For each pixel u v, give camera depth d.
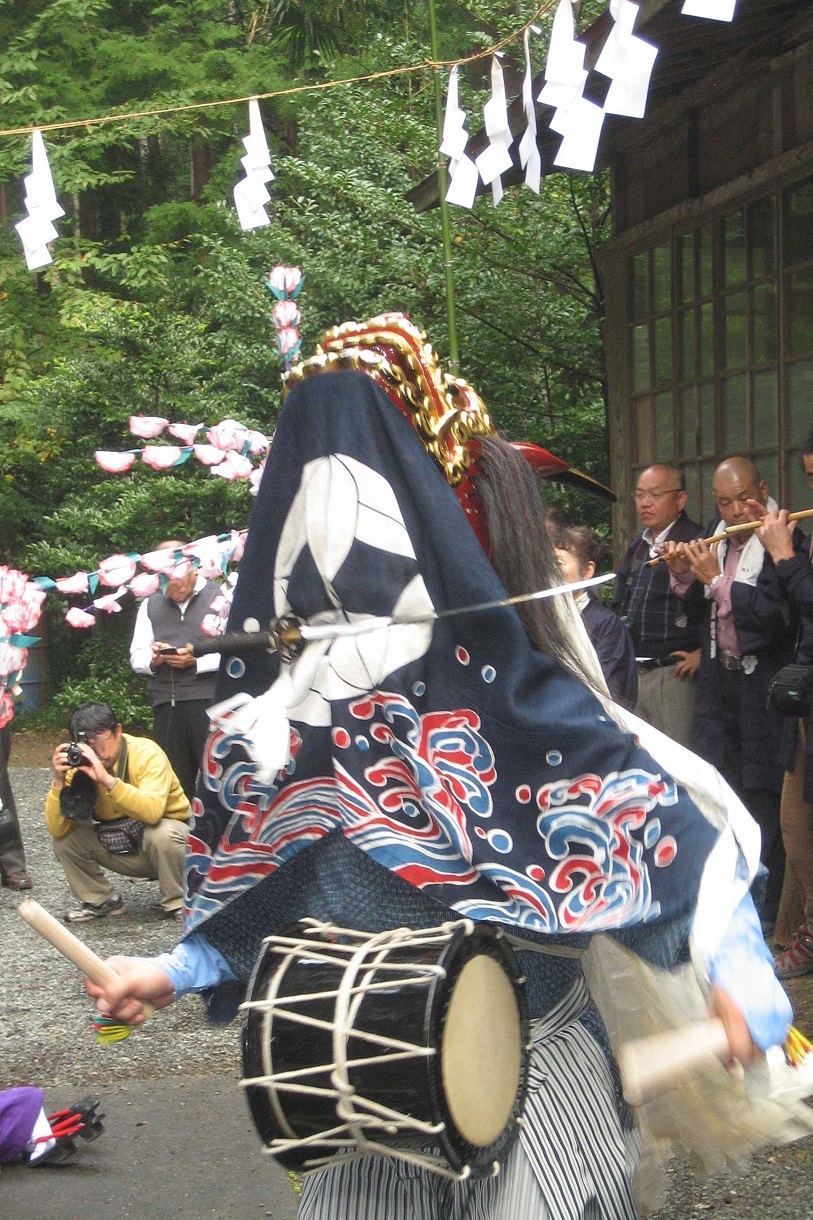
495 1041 1.69
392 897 1.80
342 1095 1.61
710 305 6.80
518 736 1.73
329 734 1.79
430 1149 1.66
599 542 4.49
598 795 1.73
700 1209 3.17
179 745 7.02
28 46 16.22
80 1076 4.31
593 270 10.20
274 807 1.82
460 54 12.84
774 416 6.26
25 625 3.21
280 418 1.84
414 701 1.74
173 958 1.90
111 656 13.49
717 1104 1.98
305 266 11.02
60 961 5.68
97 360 12.93
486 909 1.70
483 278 10.27
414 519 1.77
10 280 16.34
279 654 1.79
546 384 10.58
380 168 11.15
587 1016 1.96
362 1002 1.63
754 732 5.00
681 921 1.84
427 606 1.75
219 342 12.23
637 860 1.75
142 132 14.98
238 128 16.42
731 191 6.42
